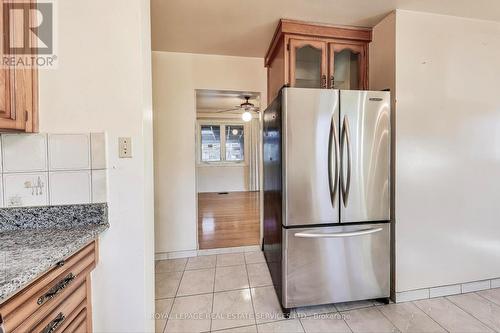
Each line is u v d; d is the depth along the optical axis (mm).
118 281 1244
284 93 1668
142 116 1237
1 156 1146
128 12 1216
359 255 1805
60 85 1185
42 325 833
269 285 2172
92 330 1227
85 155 1206
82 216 1209
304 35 2105
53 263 836
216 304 1901
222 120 7070
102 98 1213
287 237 1709
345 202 1755
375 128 1769
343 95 1719
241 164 7215
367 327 1642
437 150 1954
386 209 1821
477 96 2025
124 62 1219
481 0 1756
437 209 1974
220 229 3676
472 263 2070
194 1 1794
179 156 2742
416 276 1955
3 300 646
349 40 2182
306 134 1692
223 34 2301
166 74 2682
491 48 2049
